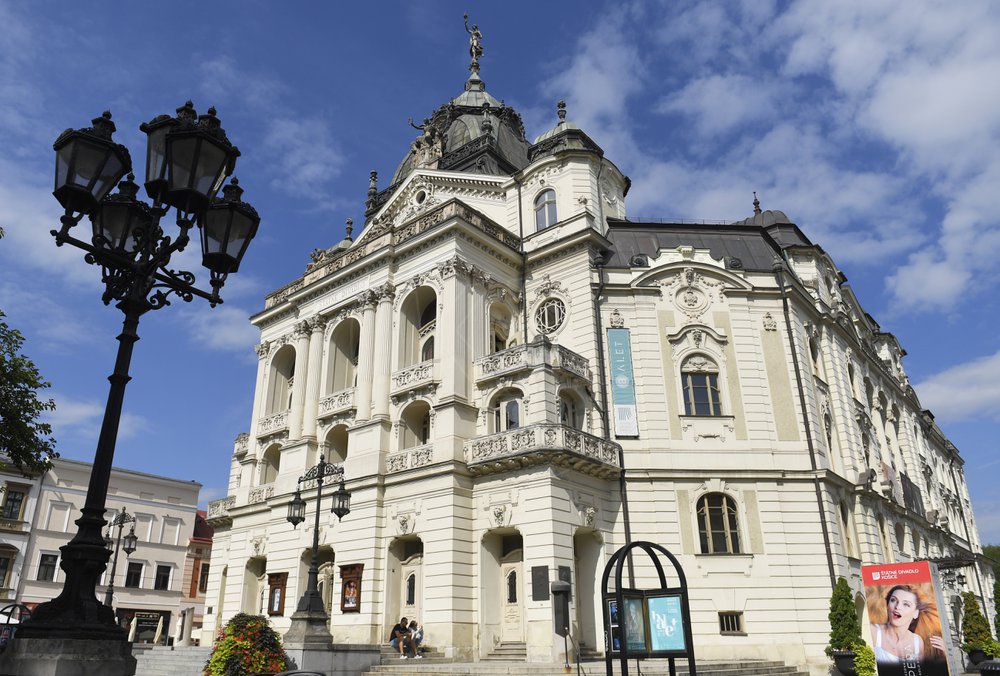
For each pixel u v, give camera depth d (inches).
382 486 1206.9
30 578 2080.5
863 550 1296.8
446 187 1549.0
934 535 1871.3
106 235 334.3
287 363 1615.4
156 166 339.6
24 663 265.3
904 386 2064.5
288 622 1246.9
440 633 1045.8
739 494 1208.8
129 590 2251.5
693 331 1310.3
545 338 1177.4
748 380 1289.4
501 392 1197.7
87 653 271.3
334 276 1445.6
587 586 1123.9
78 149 313.3
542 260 1392.7
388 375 1293.1
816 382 1376.7
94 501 295.9
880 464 1542.8
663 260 1363.2
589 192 1421.0
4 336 896.3
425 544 1114.1
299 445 1378.0
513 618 1086.4
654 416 1241.4
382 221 1638.8
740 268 1373.0
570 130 1486.2
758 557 1168.8
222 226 354.6
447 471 1117.1
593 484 1152.2
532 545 1045.2
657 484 1198.9
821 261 1626.5
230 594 1411.2
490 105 1891.0
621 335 1298.0
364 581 1155.9
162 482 2425.0
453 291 1248.8
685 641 495.8
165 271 338.0
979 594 2434.8
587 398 1239.5
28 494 2142.0
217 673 708.0
